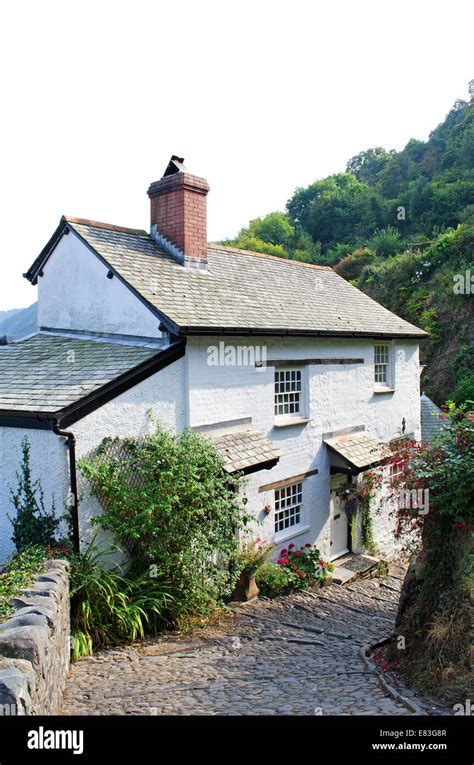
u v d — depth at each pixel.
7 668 3.56
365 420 14.00
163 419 8.67
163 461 7.89
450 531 6.71
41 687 3.96
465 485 6.48
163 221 11.38
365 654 7.21
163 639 7.33
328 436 12.69
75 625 6.64
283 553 11.09
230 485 9.35
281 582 10.11
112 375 7.93
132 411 8.14
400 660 6.54
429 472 6.82
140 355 8.56
